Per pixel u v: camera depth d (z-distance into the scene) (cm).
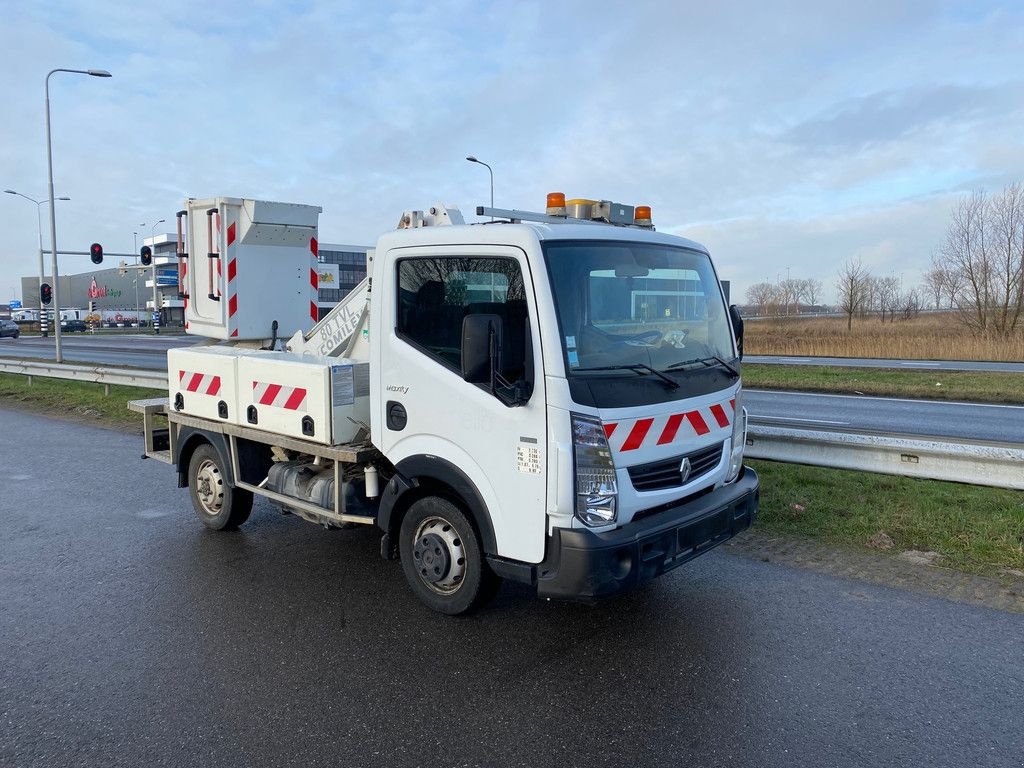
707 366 462
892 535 583
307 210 714
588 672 391
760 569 531
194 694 372
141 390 1605
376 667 399
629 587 383
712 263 504
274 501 581
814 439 684
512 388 388
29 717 352
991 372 2012
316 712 354
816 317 5956
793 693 366
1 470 891
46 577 539
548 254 391
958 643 414
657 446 411
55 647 427
